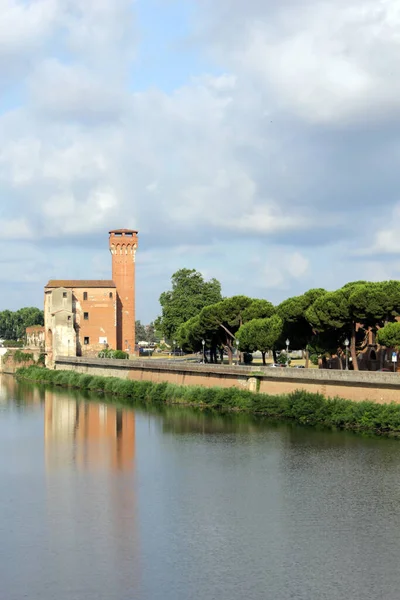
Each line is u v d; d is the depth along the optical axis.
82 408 127.88
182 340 172.38
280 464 79.25
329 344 119.81
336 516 62.19
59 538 58.16
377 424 93.31
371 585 49.47
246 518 62.12
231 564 52.84
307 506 64.88
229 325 150.62
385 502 65.56
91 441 95.44
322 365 137.38
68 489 71.56
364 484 71.00
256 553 54.69
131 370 154.75
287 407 106.25
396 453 82.38
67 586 49.75
